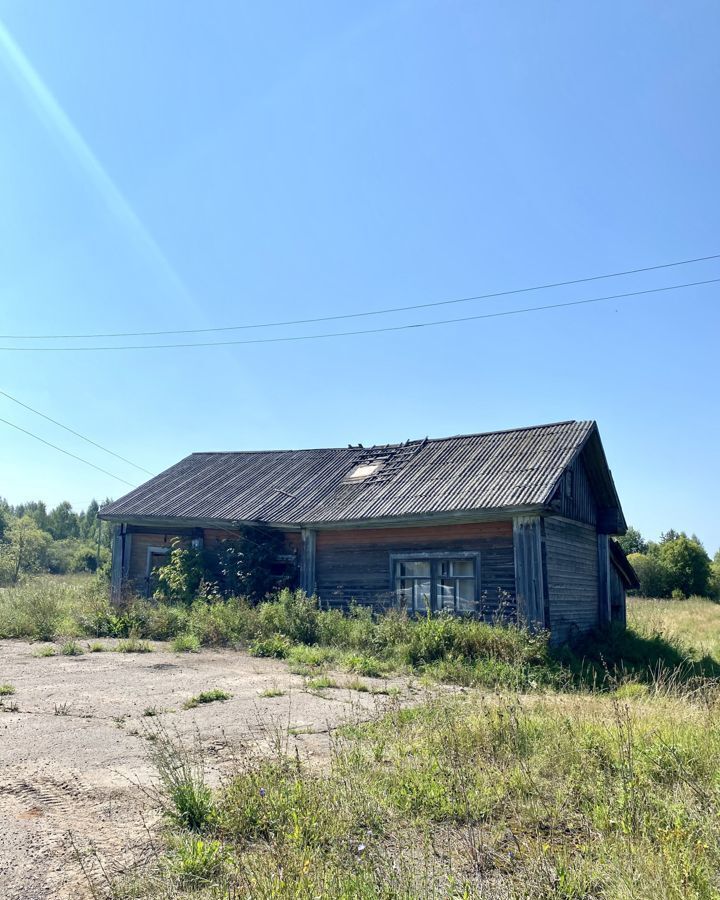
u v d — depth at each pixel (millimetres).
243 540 20703
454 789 5336
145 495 24500
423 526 18156
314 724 8078
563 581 17797
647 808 4992
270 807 4977
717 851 4168
